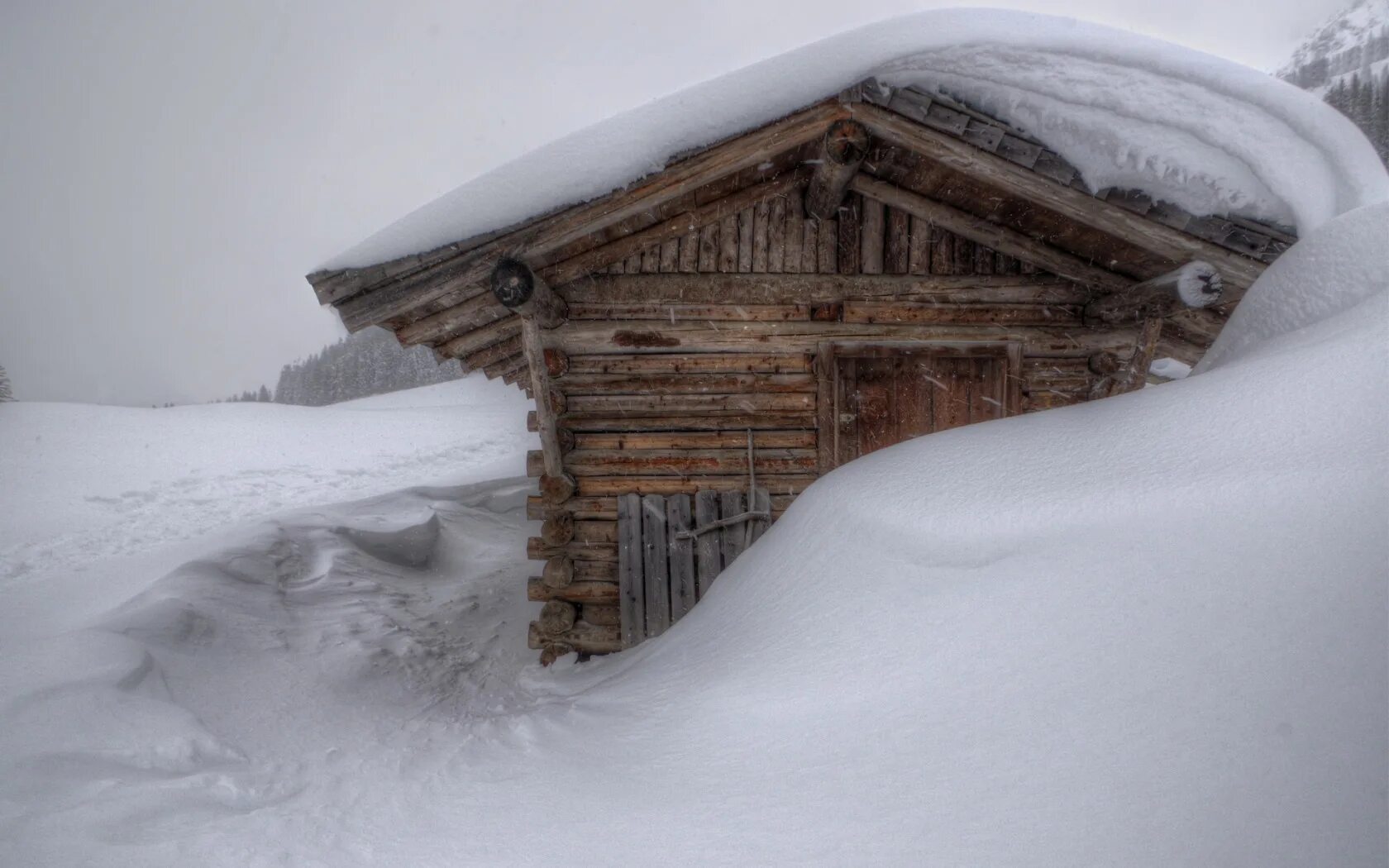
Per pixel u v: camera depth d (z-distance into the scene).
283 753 4.01
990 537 2.78
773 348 6.04
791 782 2.26
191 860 2.54
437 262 4.83
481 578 9.34
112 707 3.80
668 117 4.64
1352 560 1.86
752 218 5.95
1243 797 1.54
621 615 6.05
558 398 5.95
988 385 6.14
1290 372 2.79
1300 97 4.24
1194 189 4.57
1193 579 2.08
